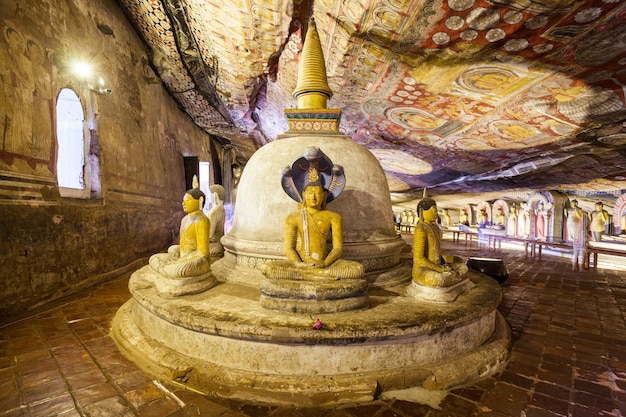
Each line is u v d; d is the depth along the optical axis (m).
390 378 2.96
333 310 3.32
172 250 4.80
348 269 3.54
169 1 8.05
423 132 9.47
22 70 5.20
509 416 2.62
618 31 4.26
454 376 3.06
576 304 5.68
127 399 2.81
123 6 8.85
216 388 2.90
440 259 4.10
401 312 3.38
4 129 4.79
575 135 7.10
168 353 3.36
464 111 7.56
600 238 11.48
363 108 9.12
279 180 4.52
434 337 3.20
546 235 11.94
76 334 4.21
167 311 3.38
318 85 5.14
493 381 3.15
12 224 4.88
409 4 4.88
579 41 4.61
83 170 6.93
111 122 7.88
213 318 3.15
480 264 6.86
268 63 9.16
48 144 5.72
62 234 5.96
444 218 20.47
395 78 7.06
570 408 2.72
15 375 3.18
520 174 10.53
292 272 3.51
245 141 18.94
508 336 4.08
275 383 2.88
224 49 8.91
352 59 6.92
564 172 9.55
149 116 10.34
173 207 11.93
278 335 2.93
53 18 6.09
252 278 4.34
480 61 5.67
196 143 15.52
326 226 3.79
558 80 5.52
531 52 5.10
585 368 3.41
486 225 15.82
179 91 12.16
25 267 5.08
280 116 13.14
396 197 20.75
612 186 10.02
